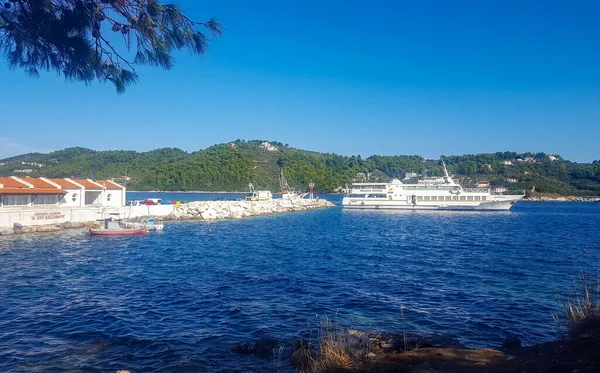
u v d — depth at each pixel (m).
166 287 24.52
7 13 8.68
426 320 18.28
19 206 55.75
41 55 9.20
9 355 14.61
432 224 72.06
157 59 9.66
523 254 37.47
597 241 47.59
